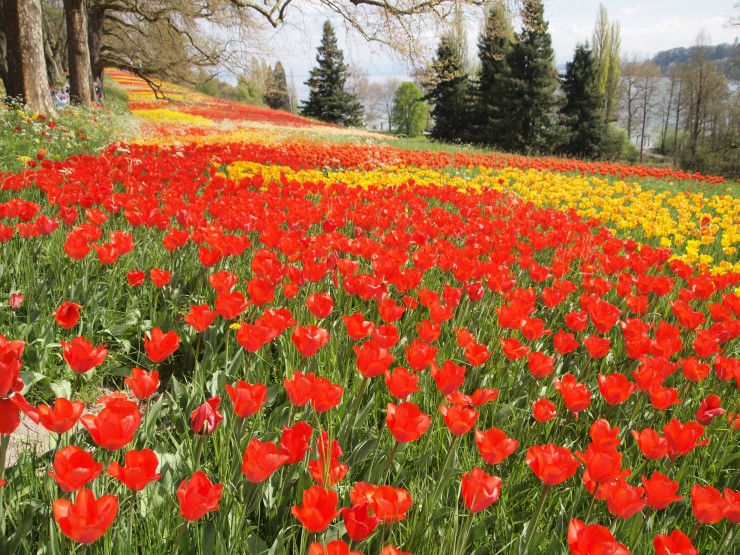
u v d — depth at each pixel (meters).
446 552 2.02
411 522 2.19
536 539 2.16
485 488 1.76
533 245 6.37
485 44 47.56
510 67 46.28
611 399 2.50
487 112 48.03
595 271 5.75
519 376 3.34
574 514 2.37
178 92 59.72
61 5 36.41
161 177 8.09
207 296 4.11
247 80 31.77
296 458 1.86
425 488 2.24
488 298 4.34
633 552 2.12
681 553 1.64
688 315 3.88
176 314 4.00
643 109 68.62
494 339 3.79
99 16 30.41
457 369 2.28
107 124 17.25
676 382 3.74
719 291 5.46
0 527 1.78
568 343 3.08
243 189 7.54
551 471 1.83
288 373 3.06
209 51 30.11
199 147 12.78
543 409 2.40
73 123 14.34
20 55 13.92
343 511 1.65
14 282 3.85
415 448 2.70
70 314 2.41
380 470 2.29
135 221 4.67
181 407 2.96
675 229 8.74
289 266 3.63
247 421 2.73
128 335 3.84
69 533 1.39
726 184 21.03
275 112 56.94
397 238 5.06
